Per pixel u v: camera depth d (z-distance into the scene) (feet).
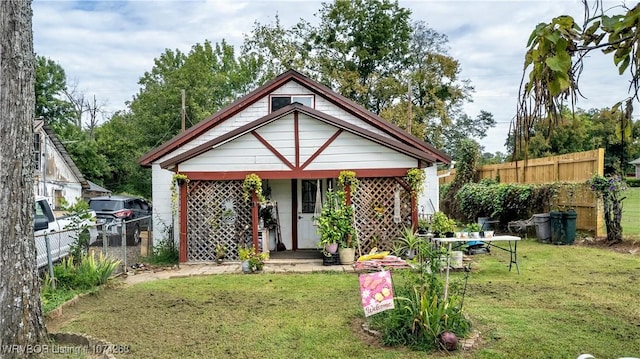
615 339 16.98
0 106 15.49
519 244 43.29
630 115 7.00
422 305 16.67
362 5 110.52
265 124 36.60
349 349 16.42
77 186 79.77
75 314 21.71
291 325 19.40
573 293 24.11
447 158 43.42
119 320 20.58
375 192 37.17
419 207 43.75
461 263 30.78
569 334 17.54
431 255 18.83
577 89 6.38
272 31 111.14
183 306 23.08
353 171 36.40
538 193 47.78
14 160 15.66
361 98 107.24
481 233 30.94
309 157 36.78
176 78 116.47
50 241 27.66
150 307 22.94
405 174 36.52
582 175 43.68
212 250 37.35
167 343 17.47
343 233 35.01
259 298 24.59
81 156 108.58
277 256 39.52
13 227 15.61
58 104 118.73
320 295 24.95
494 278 28.27
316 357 15.79
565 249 39.01
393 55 112.78
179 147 42.34
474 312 20.52
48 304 22.45
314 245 44.37
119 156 120.88
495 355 15.51
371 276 17.12
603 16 6.16
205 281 29.66
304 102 43.55
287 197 44.50
